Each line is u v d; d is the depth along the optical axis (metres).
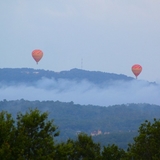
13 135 68.50
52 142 70.25
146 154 88.81
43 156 67.44
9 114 71.69
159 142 89.19
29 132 70.69
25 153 68.50
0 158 63.66
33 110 74.44
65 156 71.75
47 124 72.38
